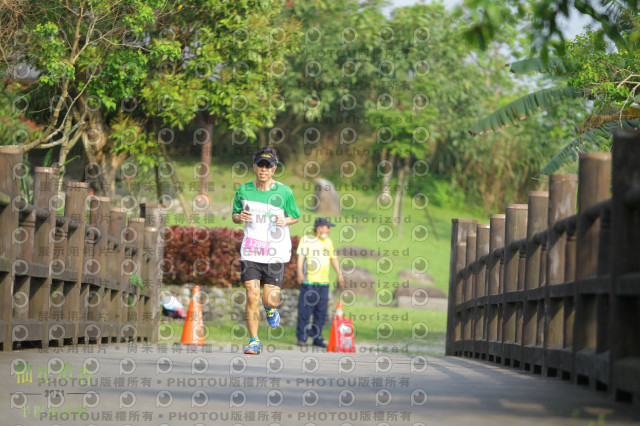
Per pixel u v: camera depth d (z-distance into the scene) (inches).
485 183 4256.9
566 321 578.9
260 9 1879.9
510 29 2481.5
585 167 526.9
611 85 1222.3
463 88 3804.1
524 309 735.7
